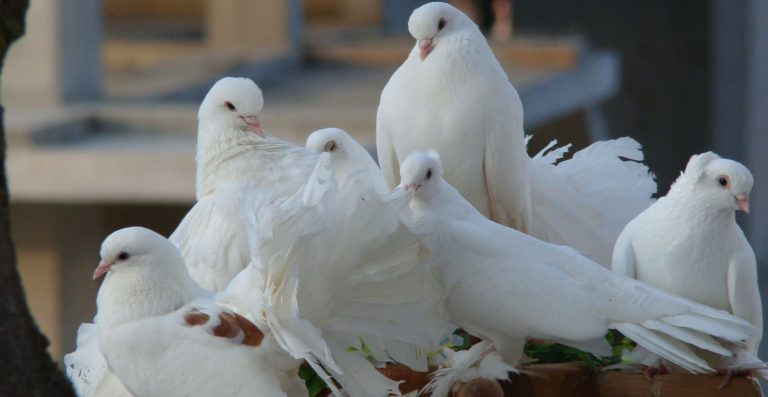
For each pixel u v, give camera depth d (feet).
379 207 24.47
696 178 27.53
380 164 34.42
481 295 26.61
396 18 152.25
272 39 117.39
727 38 120.26
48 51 81.46
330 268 24.54
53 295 75.72
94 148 71.61
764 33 103.71
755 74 103.96
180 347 25.49
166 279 26.68
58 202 74.49
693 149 126.21
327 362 24.08
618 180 33.94
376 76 110.22
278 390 24.90
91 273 76.18
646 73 127.44
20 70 82.17
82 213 75.56
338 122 75.72
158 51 118.83
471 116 32.53
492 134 32.78
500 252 26.81
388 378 26.04
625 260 28.40
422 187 27.27
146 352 25.59
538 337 26.86
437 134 32.78
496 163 32.99
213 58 108.58
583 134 106.63
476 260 26.73
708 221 27.50
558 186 33.91
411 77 33.04
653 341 25.98
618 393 27.43
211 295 27.20
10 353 21.24
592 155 34.32
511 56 108.06
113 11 155.12
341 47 118.83
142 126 78.48
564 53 105.81
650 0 126.93
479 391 26.43
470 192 33.65
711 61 124.06
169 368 25.38
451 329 29.63
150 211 77.66
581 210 33.68
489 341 27.55
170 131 78.13
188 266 32.27
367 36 134.51
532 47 108.17
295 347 24.11
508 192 33.30
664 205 28.09
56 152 69.67
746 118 117.50
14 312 21.49
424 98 32.76
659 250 27.86
